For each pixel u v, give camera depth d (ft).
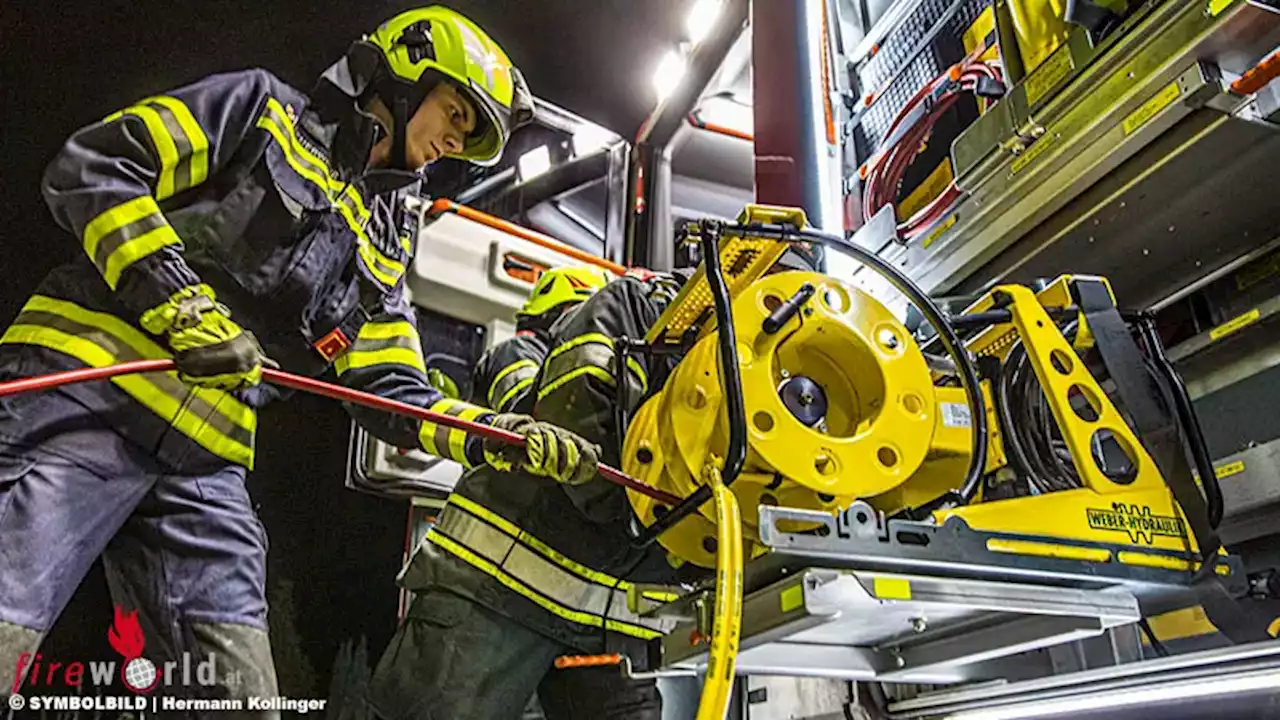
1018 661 7.26
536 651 7.41
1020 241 8.00
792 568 4.69
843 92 12.32
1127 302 8.18
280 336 6.67
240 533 6.68
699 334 6.01
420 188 11.12
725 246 5.43
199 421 6.23
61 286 5.94
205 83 6.06
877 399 5.16
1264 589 6.11
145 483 6.10
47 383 4.73
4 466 5.42
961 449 5.51
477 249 11.10
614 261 13.94
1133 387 5.71
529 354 9.02
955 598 4.68
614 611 7.47
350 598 10.98
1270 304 6.91
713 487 4.63
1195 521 5.36
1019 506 5.01
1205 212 7.09
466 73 7.26
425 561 7.48
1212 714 6.06
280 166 6.32
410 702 7.16
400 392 7.16
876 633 5.79
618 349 6.25
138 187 5.49
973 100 10.76
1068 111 7.29
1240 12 6.05
